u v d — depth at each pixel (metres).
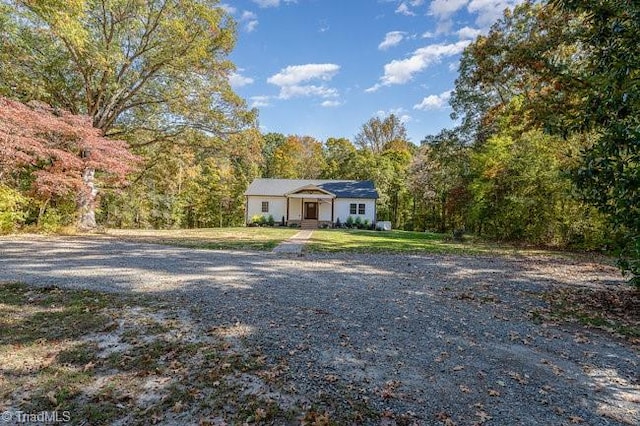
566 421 2.73
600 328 4.90
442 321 5.00
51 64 16.61
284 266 8.82
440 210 34.62
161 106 19.55
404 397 3.01
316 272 8.18
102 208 25.22
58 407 2.81
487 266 9.88
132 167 17.56
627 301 6.30
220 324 4.59
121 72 17.98
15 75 15.67
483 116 22.69
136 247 11.53
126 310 5.03
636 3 4.89
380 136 51.88
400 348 4.03
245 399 2.93
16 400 2.90
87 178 16.86
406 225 37.97
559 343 4.33
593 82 6.79
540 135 15.85
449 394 3.08
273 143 51.12
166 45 17.91
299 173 46.00
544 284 7.66
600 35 5.64
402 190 37.81
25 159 12.72
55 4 13.16
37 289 5.91
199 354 3.73
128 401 2.90
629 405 2.99
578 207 14.11
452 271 8.95
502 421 2.71
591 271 9.38
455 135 24.73
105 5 16.05
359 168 40.34
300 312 5.16
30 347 3.83
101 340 4.04
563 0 6.18
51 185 14.23
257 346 3.95
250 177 37.72
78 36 14.12
